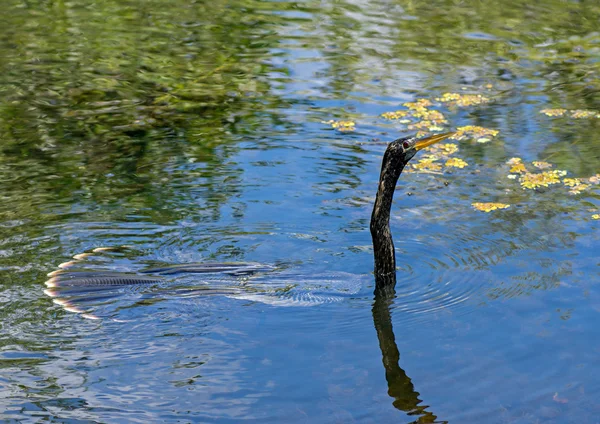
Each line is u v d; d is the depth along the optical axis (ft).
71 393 18.38
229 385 18.90
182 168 31.22
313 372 19.45
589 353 20.11
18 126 34.47
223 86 39.86
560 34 47.32
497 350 20.36
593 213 27.81
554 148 33.40
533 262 24.71
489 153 33.12
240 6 52.37
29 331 20.65
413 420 17.65
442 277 24.16
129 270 23.81
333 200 28.96
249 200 28.84
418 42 46.29
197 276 23.67
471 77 41.34
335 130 34.86
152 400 18.26
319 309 22.27
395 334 21.17
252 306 22.27
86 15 49.42
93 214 27.35
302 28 48.52
